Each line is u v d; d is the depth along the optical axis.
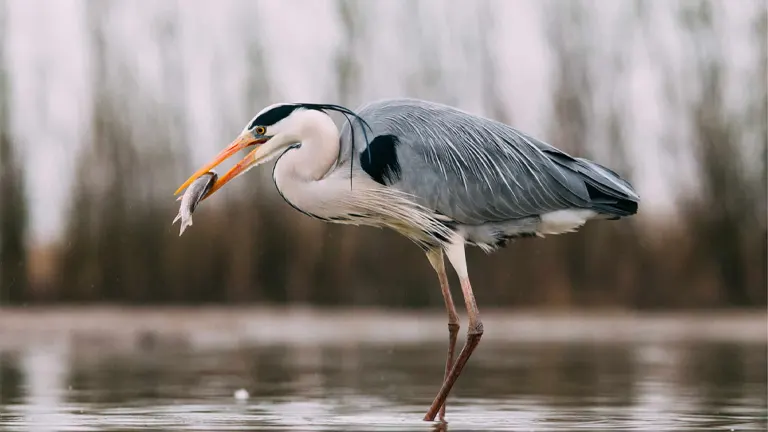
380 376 12.74
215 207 26.70
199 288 26.48
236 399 10.20
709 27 27.59
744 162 27.17
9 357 15.81
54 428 7.98
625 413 9.10
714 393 10.79
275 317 24.98
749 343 18.84
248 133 8.89
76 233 26.17
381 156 8.78
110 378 12.41
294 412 9.14
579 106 27.34
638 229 26.70
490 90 27.75
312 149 8.84
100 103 26.78
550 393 10.83
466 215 8.81
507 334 21.42
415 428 7.99
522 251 26.22
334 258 26.58
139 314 24.83
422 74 27.91
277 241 26.56
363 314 25.80
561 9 27.52
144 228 26.47
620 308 26.30
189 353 16.55
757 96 27.52
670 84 27.61
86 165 26.39
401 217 8.87
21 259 26.03
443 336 20.47
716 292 26.67
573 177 8.87
